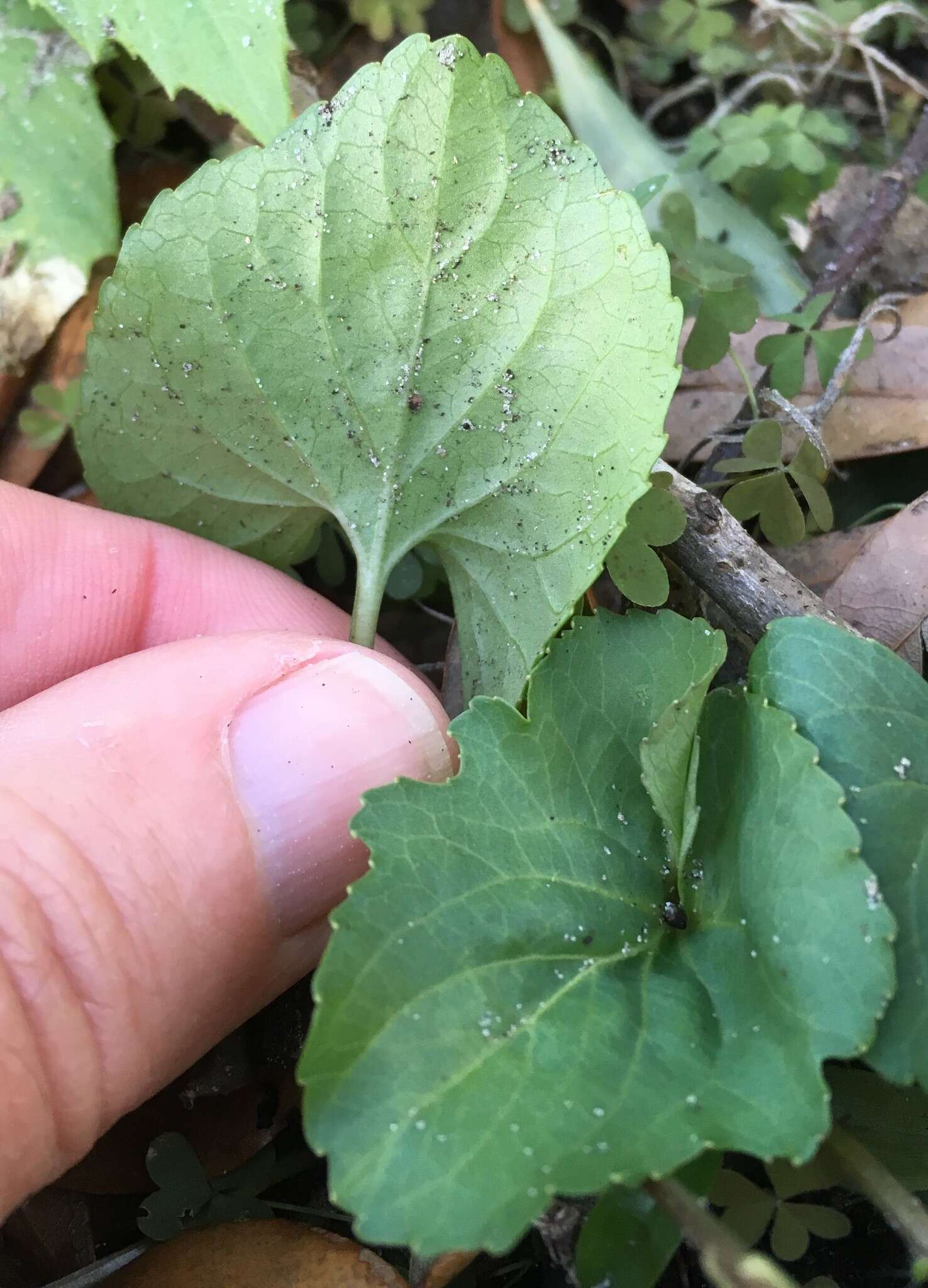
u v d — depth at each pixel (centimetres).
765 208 9
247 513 7
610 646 5
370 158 6
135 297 6
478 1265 6
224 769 6
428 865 5
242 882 6
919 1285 6
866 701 5
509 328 6
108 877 5
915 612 7
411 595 8
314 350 6
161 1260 6
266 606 8
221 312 6
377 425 6
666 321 5
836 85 10
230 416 7
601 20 10
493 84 5
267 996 6
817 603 6
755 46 10
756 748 5
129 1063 5
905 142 10
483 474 6
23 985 5
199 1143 7
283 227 6
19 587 7
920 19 9
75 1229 7
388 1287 5
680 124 10
